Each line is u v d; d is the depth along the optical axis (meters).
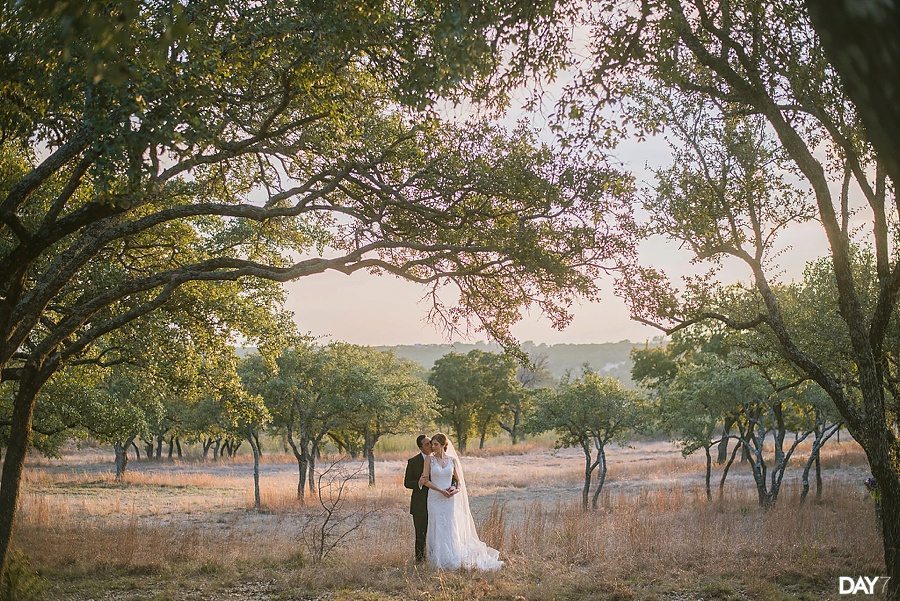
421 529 10.92
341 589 9.12
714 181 10.89
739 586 9.11
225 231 14.64
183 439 60.66
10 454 9.32
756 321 10.17
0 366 8.07
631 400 23.44
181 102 6.79
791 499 20.78
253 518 21.98
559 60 7.37
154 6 6.19
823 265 13.33
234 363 16.19
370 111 10.04
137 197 6.97
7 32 6.61
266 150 10.40
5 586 8.67
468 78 6.48
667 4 7.82
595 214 9.23
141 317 13.95
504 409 78.12
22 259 7.68
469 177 9.54
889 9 1.48
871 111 1.60
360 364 29.64
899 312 11.70
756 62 8.61
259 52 7.67
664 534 12.44
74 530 16.12
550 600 8.43
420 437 11.08
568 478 36.56
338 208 10.06
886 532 8.67
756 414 22.91
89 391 21.09
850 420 9.16
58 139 8.85
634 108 10.45
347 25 6.96
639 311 9.93
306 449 26.95
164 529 16.84
